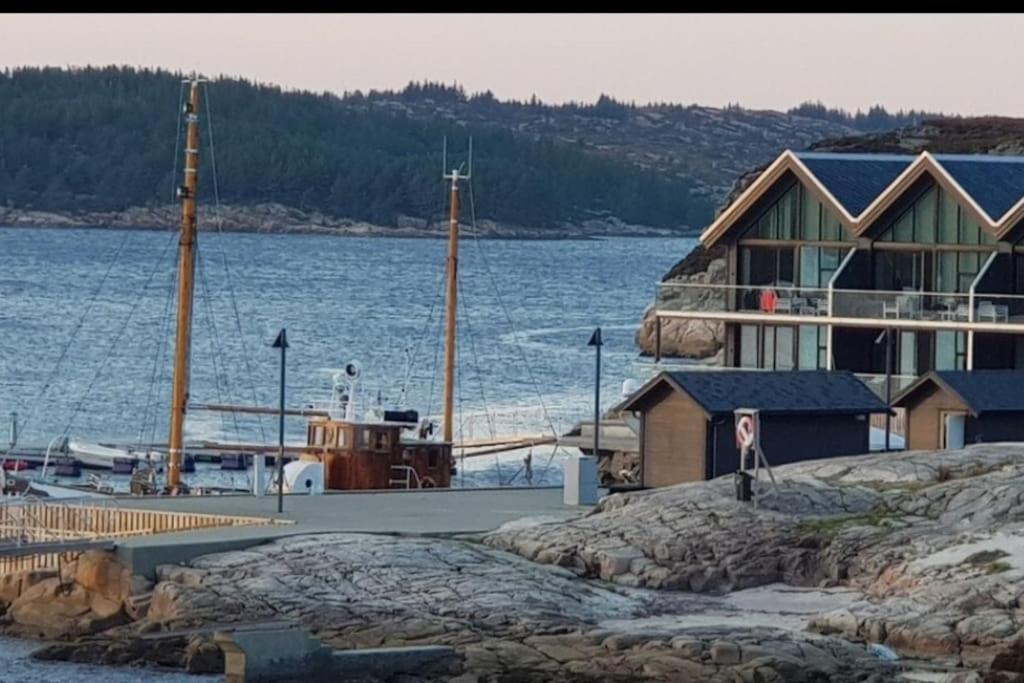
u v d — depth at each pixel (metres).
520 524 170.12
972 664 137.62
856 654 138.88
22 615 157.00
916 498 169.38
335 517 176.12
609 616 150.75
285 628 137.38
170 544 156.75
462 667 136.75
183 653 143.38
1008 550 154.62
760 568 160.38
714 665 136.00
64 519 175.62
